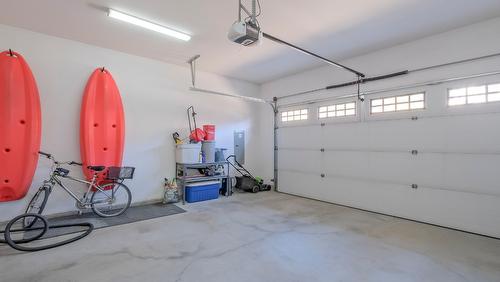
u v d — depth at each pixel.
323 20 3.33
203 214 4.16
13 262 2.43
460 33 3.51
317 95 5.40
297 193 5.74
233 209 4.49
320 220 3.88
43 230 2.99
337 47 4.25
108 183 4.10
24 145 3.46
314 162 5.40
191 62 5.00
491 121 3.25
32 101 3.54
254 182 6.08
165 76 5.05
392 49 4.21
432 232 3.40
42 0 2.89
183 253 2.69
